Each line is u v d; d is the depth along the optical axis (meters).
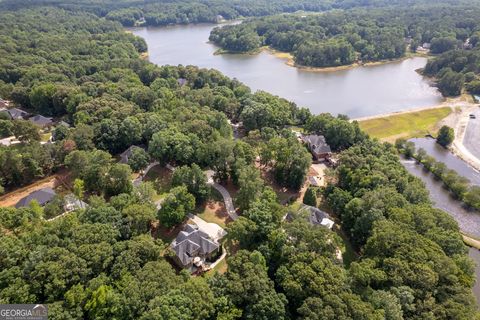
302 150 105.06
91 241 64.94
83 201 94.06
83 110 128.88
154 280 58.69
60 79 170.00
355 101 189.75
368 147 113.75
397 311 54.69
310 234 69.56
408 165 128.62
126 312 53.78
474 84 193.50
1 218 71.75
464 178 113.06
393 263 63.66
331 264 63.84
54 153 108.19
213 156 103.44
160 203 95.19
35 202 80.44
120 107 131.00
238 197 90.75
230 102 149.62
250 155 105.81
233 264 63.78
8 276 56.84
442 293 60.91
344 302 56.25
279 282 63.47
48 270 57.47
